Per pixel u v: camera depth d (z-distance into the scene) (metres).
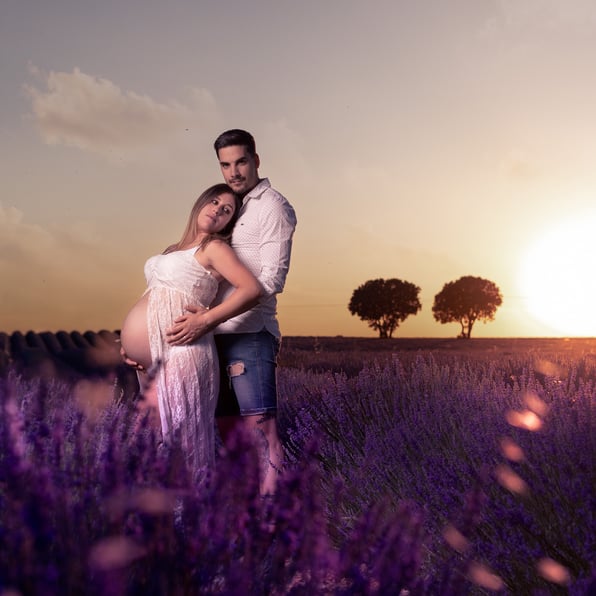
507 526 2.41
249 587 1.41
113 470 1.49
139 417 1.96
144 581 1.39
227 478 1.48
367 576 1.52
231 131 3.31
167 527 1.43
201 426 2.90
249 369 3.20
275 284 3.17
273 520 1.51
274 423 3.24
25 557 1.21
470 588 2.21
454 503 2.63
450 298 73.19
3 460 1.40
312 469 1.64
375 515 1.55
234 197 3.14
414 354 12.46
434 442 3.60
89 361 8.71
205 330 2.92
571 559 2.27
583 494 2.46
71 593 1.25
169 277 2.96
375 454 3.52
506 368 7.70
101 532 1.48
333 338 35.78
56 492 1.42
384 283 67.94
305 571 1.49
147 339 2.95
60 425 1.58
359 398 4.68
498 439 3.10
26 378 6.29
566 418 3.17
